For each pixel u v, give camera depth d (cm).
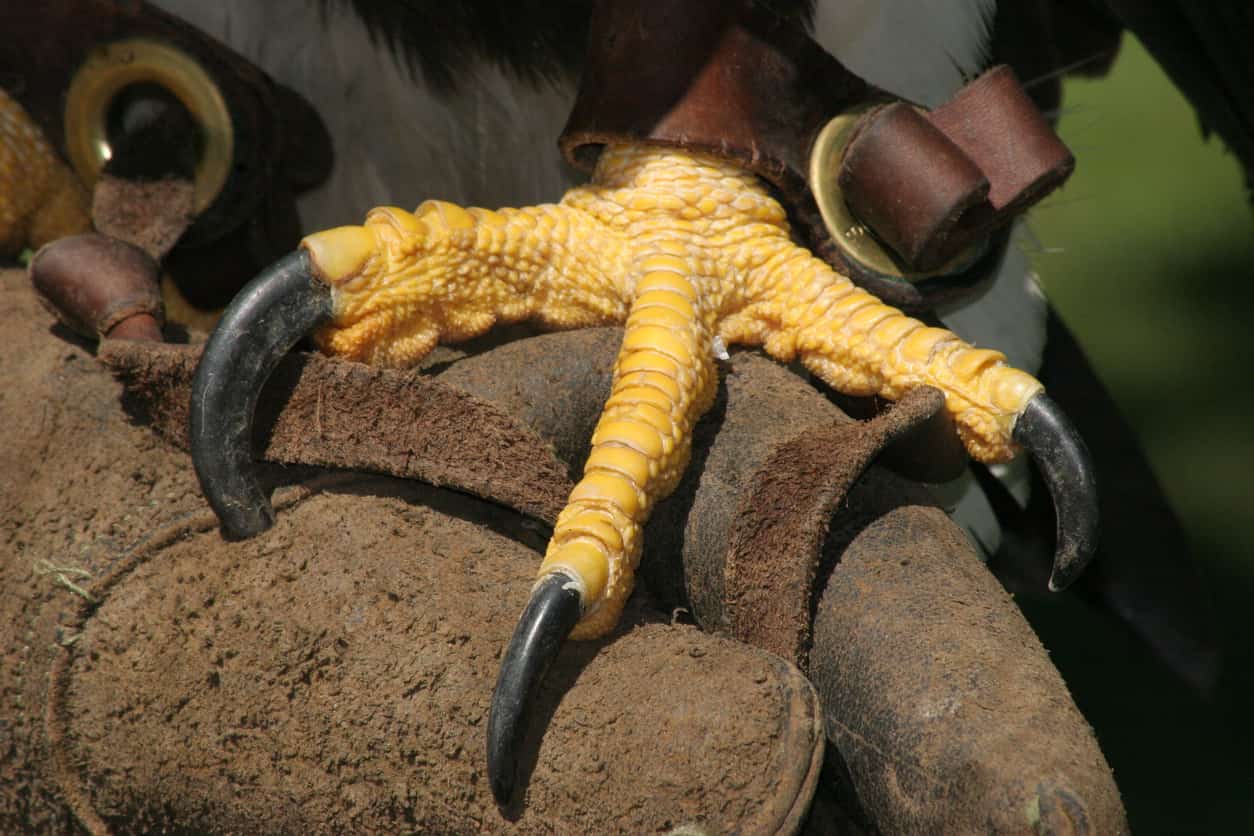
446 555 67
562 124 77
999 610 66
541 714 65
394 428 67
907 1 76
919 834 64
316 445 67
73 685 67
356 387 67
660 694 64
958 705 64
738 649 65
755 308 71
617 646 66
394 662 65
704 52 70
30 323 72
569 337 70
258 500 67
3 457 69
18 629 67
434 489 68
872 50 76
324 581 66
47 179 76
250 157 76
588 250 70
